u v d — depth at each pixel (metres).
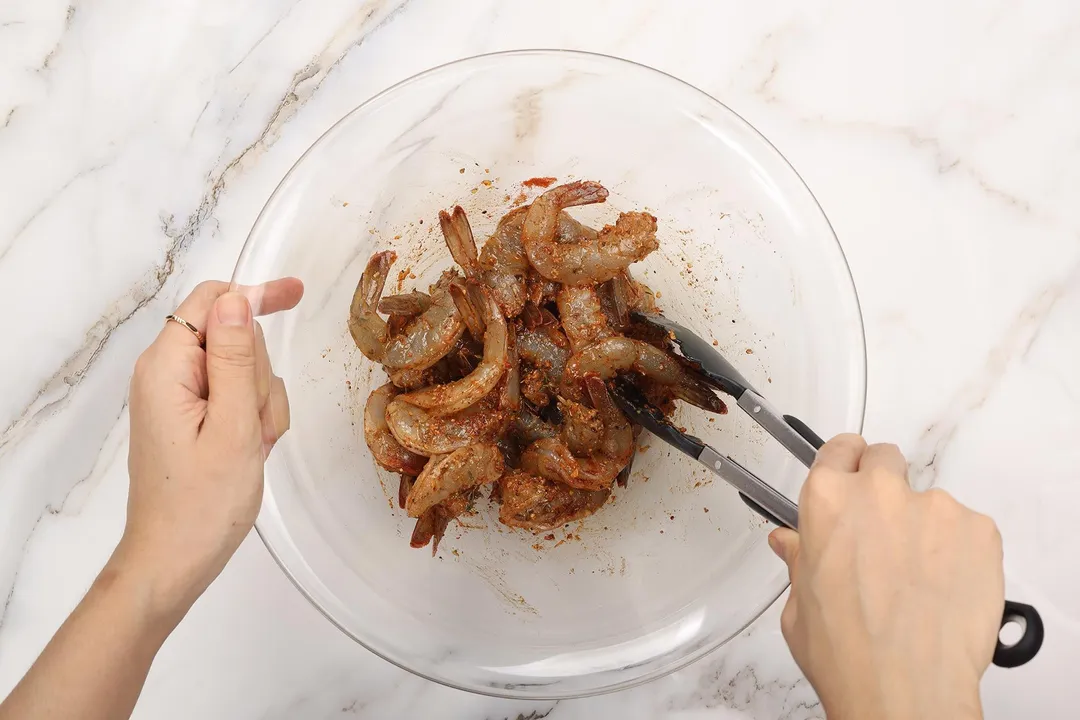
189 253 0.70
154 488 0.57
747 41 0.71
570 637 0.61
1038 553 0.68
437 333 0.62
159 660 0.67
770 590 0.60
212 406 0.57
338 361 0.64
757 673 0.67
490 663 0.60
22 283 0.70
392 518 0.64
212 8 0.71
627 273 0.65
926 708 0.47
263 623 0.67
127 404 0.69
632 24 0.71
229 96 0.71
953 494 0.69
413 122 0.63
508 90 0.63
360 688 0.67
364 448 0.65
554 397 0.65
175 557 0.57
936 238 0.70
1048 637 0.67
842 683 0.48
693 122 0.63
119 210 0.70
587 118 0.64
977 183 0.70
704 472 0.64
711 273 0.65
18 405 0.69
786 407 0.62
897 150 0.70
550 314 0.65
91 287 0.70
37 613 0.68
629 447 0.63
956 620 0.48
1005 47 0.71
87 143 0.70
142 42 0.71
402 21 0.71
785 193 0.62
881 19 0.71
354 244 0.64
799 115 0.71
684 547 0.63
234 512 0.58
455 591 0.62
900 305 0.70
